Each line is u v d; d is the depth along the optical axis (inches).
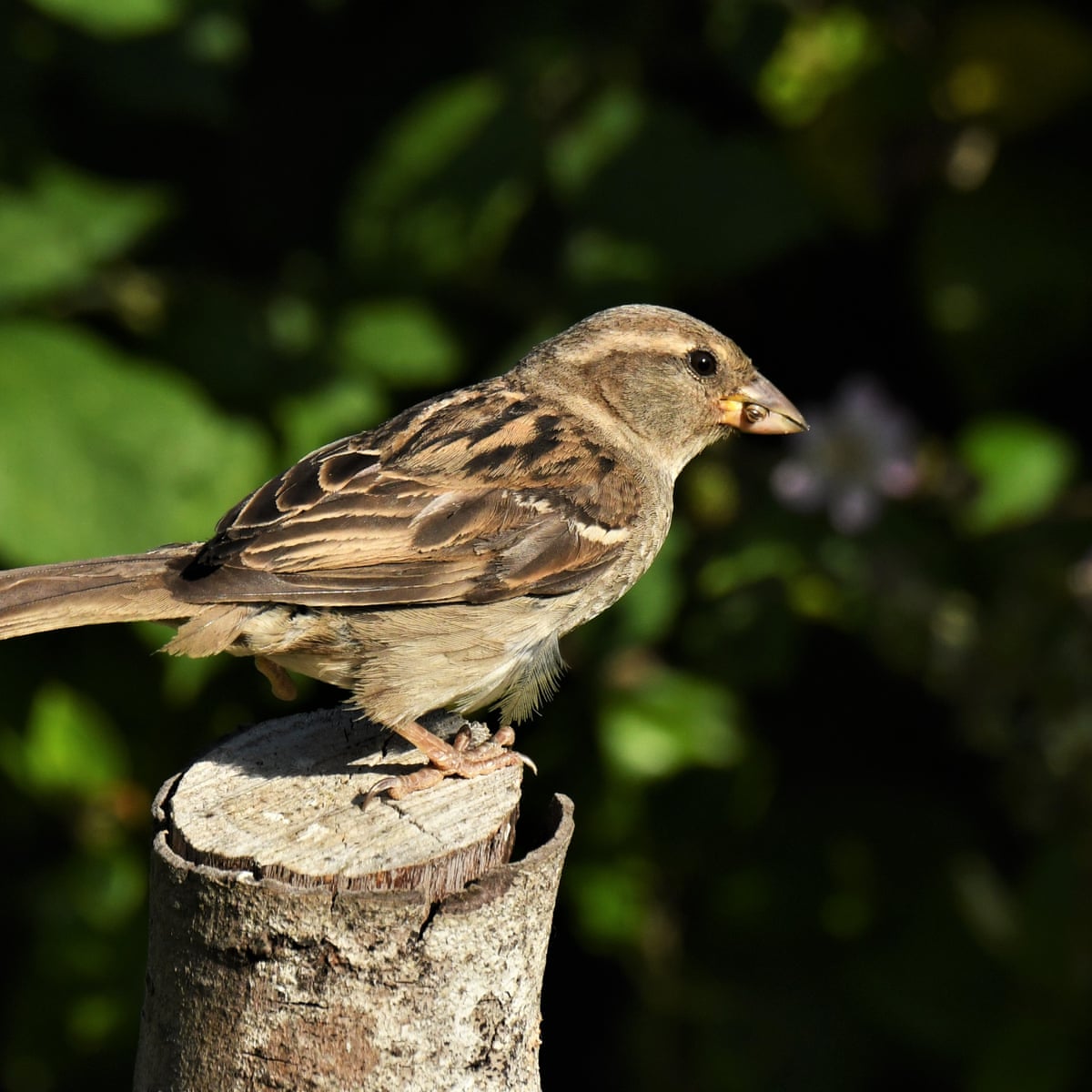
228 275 465.7
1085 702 415.8
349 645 317.4
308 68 480.7
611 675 434.0
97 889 443.2
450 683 323.6
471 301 443.5
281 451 411.2
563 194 434.9
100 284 418.3
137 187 428.5
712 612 430.6
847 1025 462.6
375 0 477.7
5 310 394.9
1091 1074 436.8
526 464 340.5
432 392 439.8
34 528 368.8
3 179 416.2
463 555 324.8
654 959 466.9
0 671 419.8
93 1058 451.8
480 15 468.8
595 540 342.0
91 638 423.8
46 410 377.7
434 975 241.8
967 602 426.9
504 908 246.4
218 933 241.6
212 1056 244.1
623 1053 474.6
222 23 431.2
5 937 466.6
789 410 387.5
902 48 446.9
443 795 279.4
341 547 315.6
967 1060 450.0
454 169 434.3
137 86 434.0
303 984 239.9
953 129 454.6
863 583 420.5
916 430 447.5
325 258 462.3
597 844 450.3
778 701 476.1
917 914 460.8
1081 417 457.4
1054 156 453.7
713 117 464.1
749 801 451.5
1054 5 449.1
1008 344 447.5
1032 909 432.8
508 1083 251.3
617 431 376.8
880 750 475.5
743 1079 461.7
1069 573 419.2
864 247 473.7
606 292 430.9
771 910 465.4
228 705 432.8
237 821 265.4
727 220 431.8
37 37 432.1
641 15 454.3
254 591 304.5
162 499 380.8
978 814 468.1
